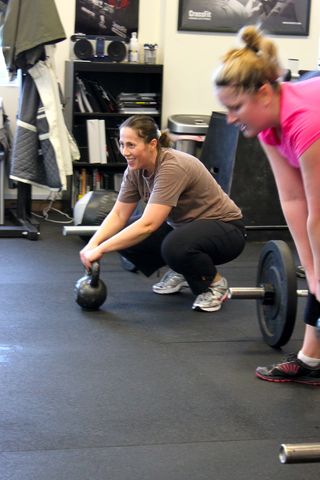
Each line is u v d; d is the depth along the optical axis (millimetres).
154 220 3475
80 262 4801
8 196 6195
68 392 2781
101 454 2322
